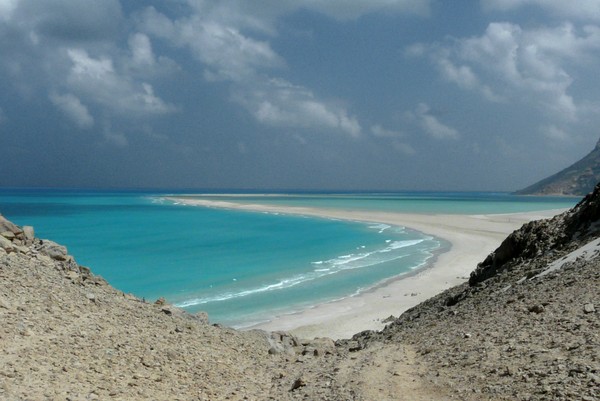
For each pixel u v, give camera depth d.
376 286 35.25
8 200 196.62
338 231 74.56
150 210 129.00
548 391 7.78
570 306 12.14
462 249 53.62
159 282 37.84
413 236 66.94
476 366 9.84
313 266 44.44
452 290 25.25
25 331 10.14
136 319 13.53
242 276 40.03
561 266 16.94
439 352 11.66
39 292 12.51
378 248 55.59
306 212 119.69
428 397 8.77
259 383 11.07
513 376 8.80
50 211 123.62
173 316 15.30
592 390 7.48
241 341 14.92
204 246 58.44
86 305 13.04
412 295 32.06
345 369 11.43
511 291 16.62
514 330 11.64
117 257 50.19
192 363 11.51
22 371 8.47
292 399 9.67
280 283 37.09
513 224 83.88
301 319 26.84
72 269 16.02
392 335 17.34
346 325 25.45
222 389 10.23
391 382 9.85
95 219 98.31
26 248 15.50
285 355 14.53
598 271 14.25
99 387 8.70
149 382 9.62
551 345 9.88
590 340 9.53
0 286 11.88
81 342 10.59
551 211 126.19
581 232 19.64
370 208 139.88
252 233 72.62
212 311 28.97
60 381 8.52
